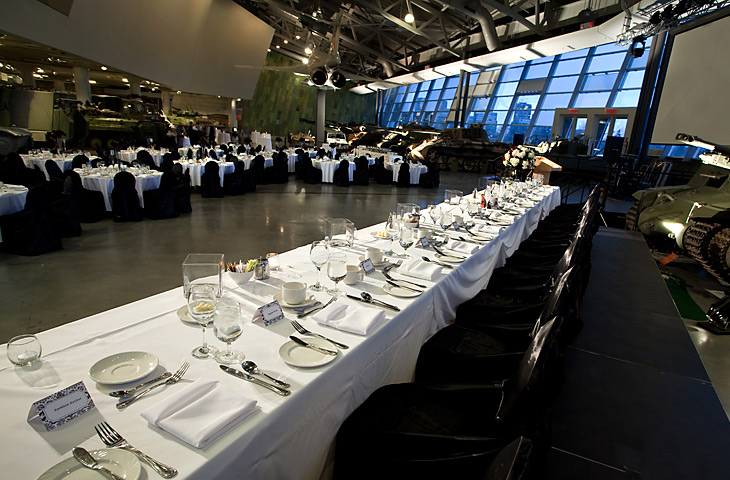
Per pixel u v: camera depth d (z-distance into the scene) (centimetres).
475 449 119
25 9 712
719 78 742
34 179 590
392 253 244
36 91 1165
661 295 366
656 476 166
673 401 215
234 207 713
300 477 118
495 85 1823
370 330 146
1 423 91
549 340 122
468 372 181
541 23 1209
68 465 79
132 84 1717
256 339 134
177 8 1148
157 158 930
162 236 504
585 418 199
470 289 257
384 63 2256
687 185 594
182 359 120
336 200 839
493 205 439
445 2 1114
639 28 820
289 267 204
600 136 1399
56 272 371
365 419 136
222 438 91
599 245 548
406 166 1080
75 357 118
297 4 1524
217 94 1689
